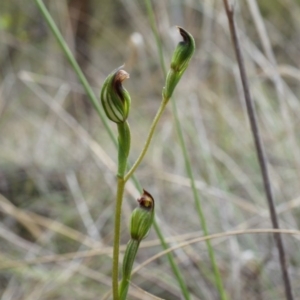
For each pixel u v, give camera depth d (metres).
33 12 1.09
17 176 0.79
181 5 0.86
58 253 0.63
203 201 0.69
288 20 1.02
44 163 0.82
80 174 0.79
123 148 0.24
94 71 1.01
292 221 0.60
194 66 0.80
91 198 0.74
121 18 1.21
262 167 0.37
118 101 0.23
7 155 0.86
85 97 0.94
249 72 0.70
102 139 0.90
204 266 0.55
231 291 0.54
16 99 0.98
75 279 0.59
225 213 0.61
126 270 0.24
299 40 0.91
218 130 0.77
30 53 1.01
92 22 1.14
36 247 0.62
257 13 0.55
